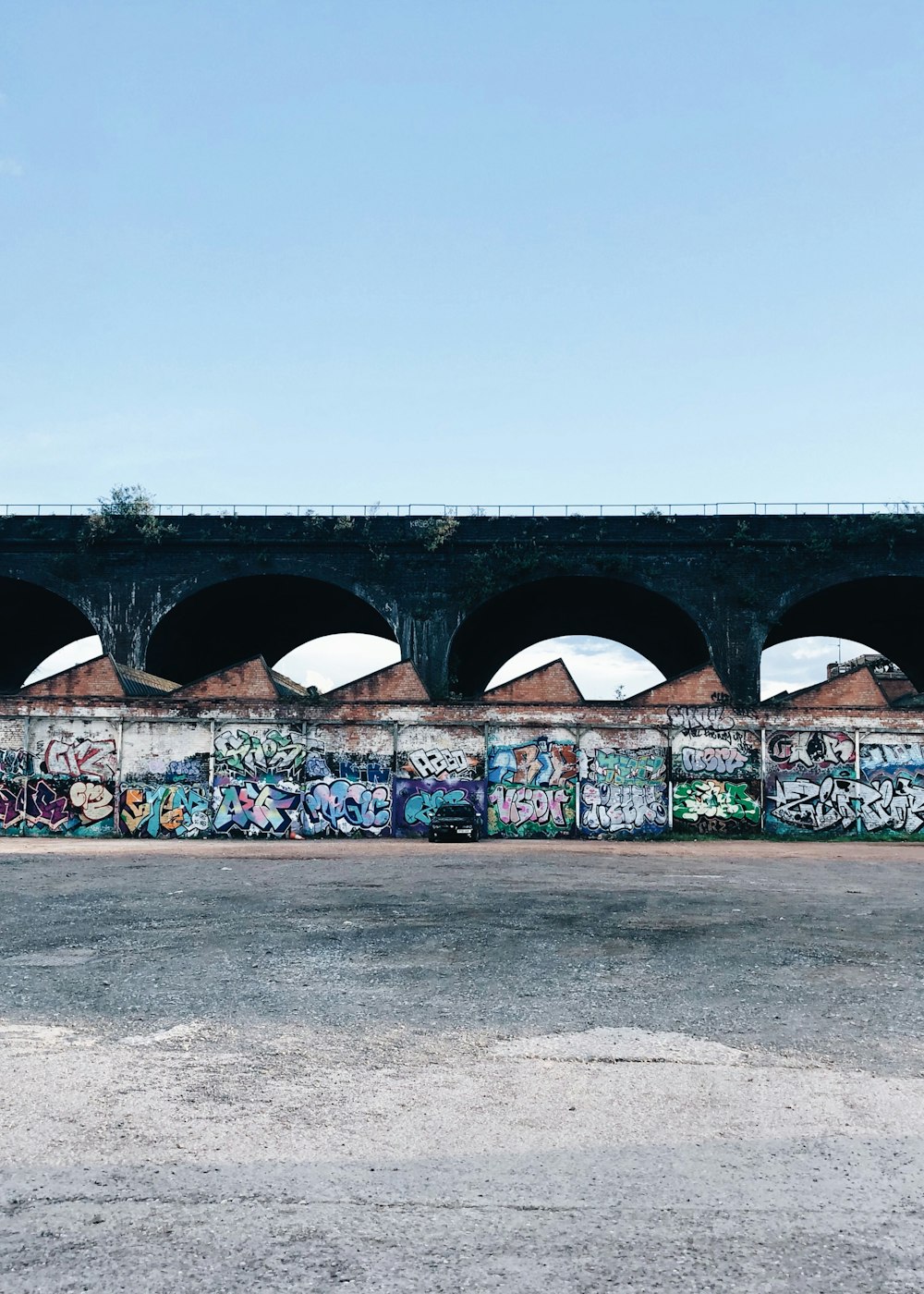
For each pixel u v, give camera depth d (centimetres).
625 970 918
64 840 2702
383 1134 512
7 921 1200
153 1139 503
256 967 927
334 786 2941
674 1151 493
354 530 3734
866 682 3044
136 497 3756
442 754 2966
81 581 3719
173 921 1203
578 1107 554
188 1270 375
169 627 3806
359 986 850
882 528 3625
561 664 3052
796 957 991
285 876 1733
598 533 3719
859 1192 447
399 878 1702
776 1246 397
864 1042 686
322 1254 388
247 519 3750
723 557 3691
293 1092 577
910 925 1206
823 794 2973
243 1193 441
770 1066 629
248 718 2939
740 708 3002
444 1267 378
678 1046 671
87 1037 689
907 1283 369
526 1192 445
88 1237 400
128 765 2911
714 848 2552
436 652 3675
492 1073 613
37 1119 529
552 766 2970
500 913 1270
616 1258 386
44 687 2991
